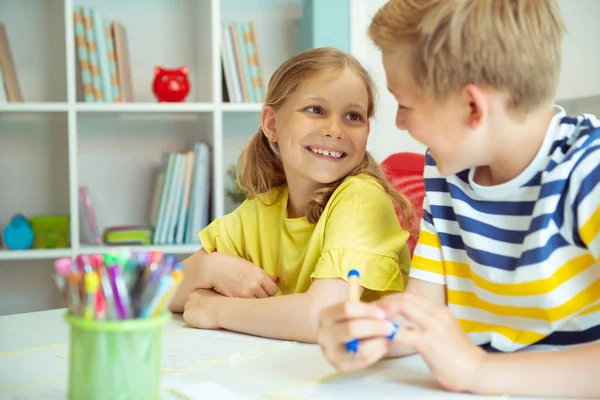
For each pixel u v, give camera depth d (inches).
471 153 30.5
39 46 101.4
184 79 96.5
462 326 36.2
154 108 92.8
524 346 33.9
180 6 104.5
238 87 97.3
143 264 23.4
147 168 105.4
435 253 36.9
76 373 23.0
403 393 27.4
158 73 96.5
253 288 43.6
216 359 32.9
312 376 29.8
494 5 28.4
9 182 102.3
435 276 36.8
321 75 45.6
